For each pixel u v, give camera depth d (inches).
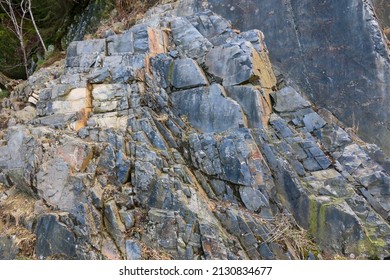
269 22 246.4
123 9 319.6
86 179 185.3
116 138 195.2
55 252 179.2
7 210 199.2
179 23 238.2
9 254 183.3
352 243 180.4
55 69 265.6
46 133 208.8
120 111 210.1
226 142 193.0
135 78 213.5
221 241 172.7
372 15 225.9
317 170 197.3
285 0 244.5
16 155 211.6
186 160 196.4
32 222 188.5
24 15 396.8
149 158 189.3
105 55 230.1
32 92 255.4
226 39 232.1
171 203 180.1
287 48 238.7
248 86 207.9
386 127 210.8
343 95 221.8
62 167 191.5
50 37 402.6
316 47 232.5
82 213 179.2
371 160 199.0
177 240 174.9
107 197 183.8
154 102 209.9
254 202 185.0
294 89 222.8
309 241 182.7
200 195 182.9
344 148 203.2
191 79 212.7
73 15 391.2
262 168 189.3
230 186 189.8
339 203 186.1
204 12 244.1
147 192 183.9
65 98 218.8
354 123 216.4
